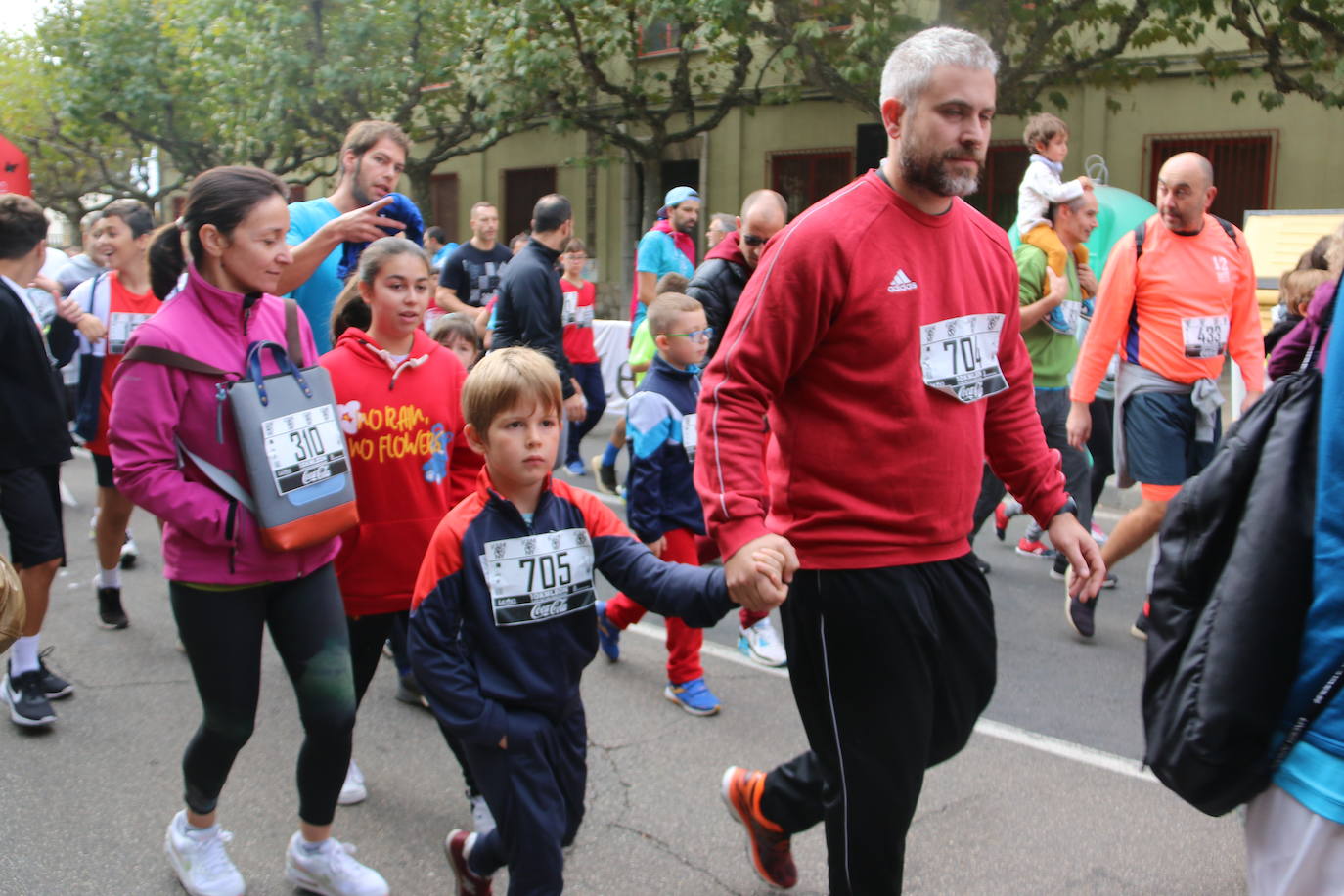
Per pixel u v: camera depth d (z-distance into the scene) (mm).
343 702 3004
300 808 3115
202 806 3121
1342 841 1874
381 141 4391
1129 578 6387
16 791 3793
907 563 2467
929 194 2443
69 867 3309
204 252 2879
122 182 31672
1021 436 2721
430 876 3297
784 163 18422
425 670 2574
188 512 2770
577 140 20859
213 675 2914
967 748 4145
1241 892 3189
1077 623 5312
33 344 4297
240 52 18344
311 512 2918
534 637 2619
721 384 2443
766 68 15875
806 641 2521
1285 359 2525
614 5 15258
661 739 4246
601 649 5055
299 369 3020
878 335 2398
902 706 2463
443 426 3637
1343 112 13945
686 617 2525
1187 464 5199
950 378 2467
